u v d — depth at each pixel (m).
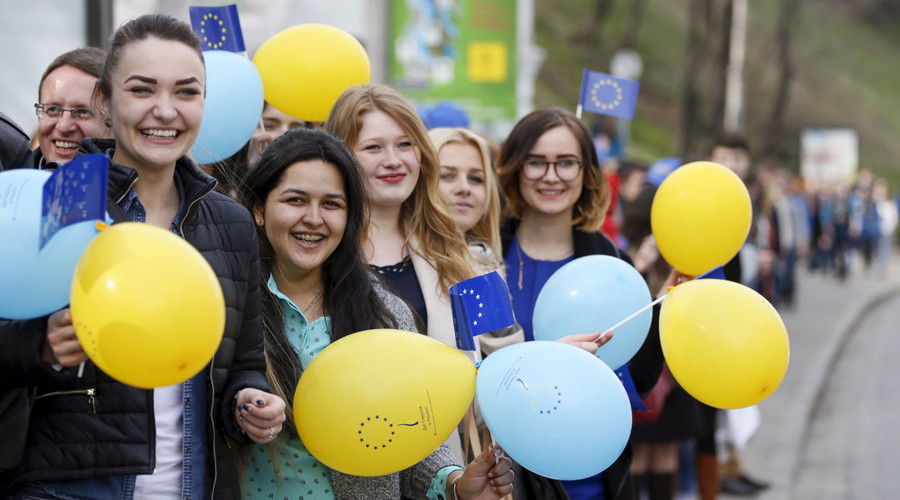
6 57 12.13
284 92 7.97
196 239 5.25
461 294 5.69
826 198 52.12
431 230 7.34
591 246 8.27
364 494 5.85
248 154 7.95
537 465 5.41
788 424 17.41
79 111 6.82
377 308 6.09
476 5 27.23
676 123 82.50
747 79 98.44
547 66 75.38
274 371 5.81
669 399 10.27
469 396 5.55
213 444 5.21
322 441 5.31
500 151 8.40
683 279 7.55
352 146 7.17
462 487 5.78
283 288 6.05
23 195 4.59
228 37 7.44
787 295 34.16
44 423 4.92
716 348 5.79
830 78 109.69
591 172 8.18
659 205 7.20
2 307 4.57
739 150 14.52
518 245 8.40
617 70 40.72
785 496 13.27
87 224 4.48
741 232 7.10
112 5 12.95
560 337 6.86
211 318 4.41
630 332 6.82
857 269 58.88
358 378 5.27
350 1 23.92
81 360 4.60
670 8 94.75
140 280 4.25
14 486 4.99
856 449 16.27
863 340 29.59
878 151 101.69
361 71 8.17
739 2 51.94
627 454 7.46
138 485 5.10
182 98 5.06
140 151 5.04
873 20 124.19
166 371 4.36
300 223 5.78
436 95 27.33
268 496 5.72
